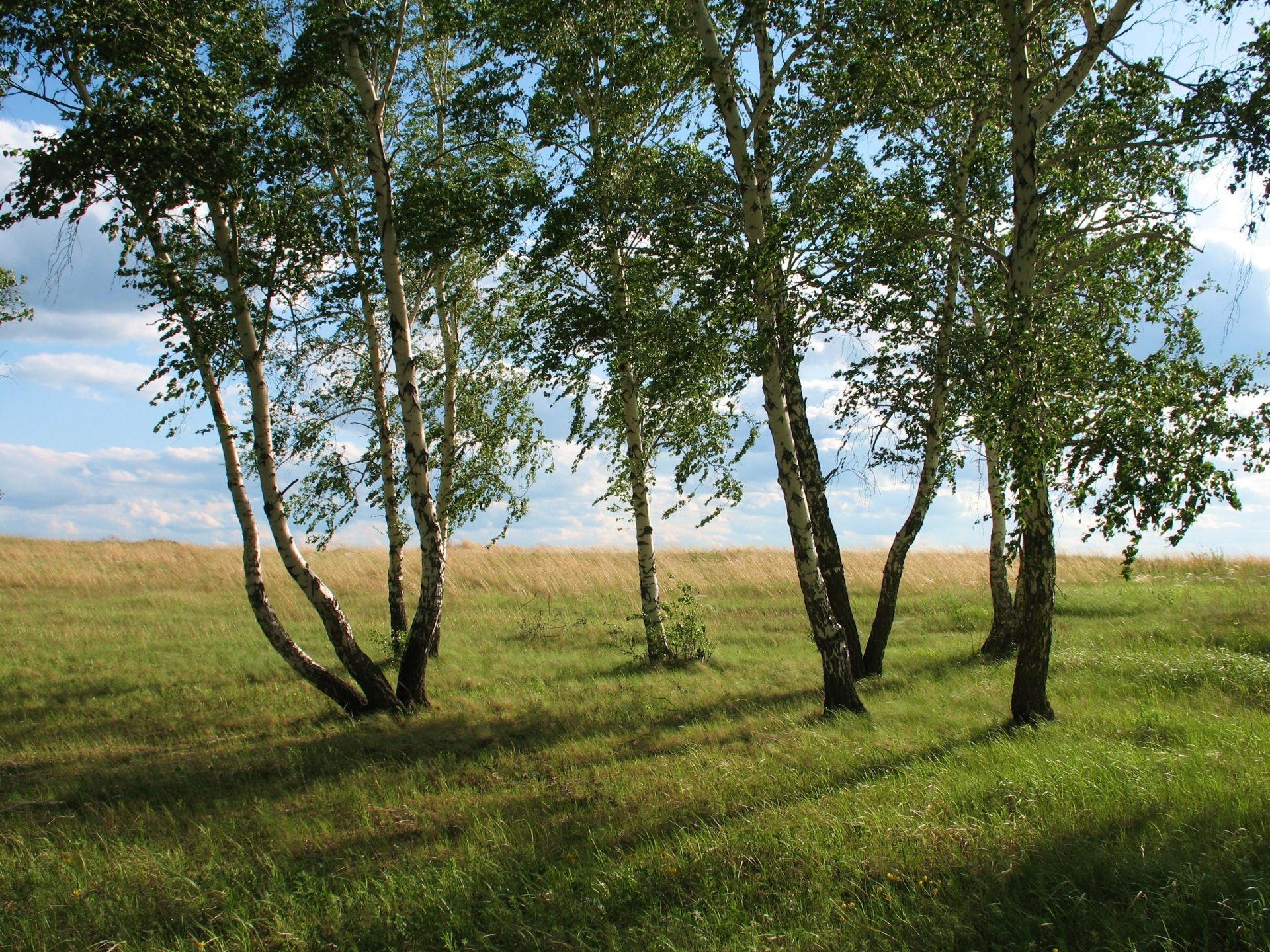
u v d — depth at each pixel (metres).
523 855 5.93
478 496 15.79
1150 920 4.17
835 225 9.44
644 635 17.92
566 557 28.59
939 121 11.45
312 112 11.07
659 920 4.73
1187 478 7.18
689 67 11.95
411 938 4.80
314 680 11.05
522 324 13.58
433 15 12.14
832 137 10.31
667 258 10.73
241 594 22.83
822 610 10.27
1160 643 13.83
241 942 4.84
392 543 15.15
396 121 14.48
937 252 10.76
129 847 6.62
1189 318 9.50
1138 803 5.73
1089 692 10.25
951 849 5.23
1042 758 7.07
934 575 25.00
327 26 10.32
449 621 19.95
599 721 10.55
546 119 11.98
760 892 5.01
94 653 15.72
